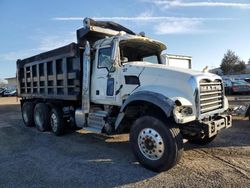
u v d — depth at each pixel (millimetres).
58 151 6066
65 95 7215
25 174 4668
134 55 6410
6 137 7758
